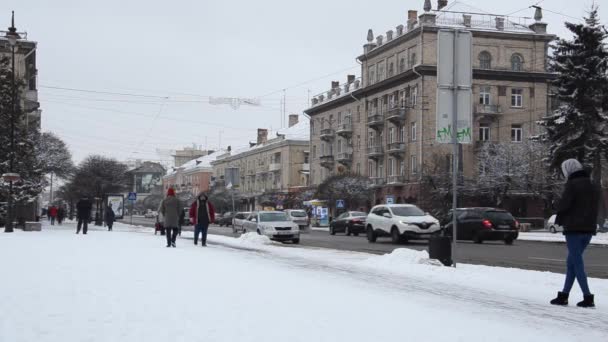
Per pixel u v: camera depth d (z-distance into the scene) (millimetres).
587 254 24812
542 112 61625
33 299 8195
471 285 11398
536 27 61906
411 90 62438
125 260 13977
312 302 8484
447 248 15336
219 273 11711
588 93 43500
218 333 6281
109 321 6828
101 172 78875
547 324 7562
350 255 19031
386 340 6188
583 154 43844
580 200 8969
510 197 58000
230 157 115688
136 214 155750
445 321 7375
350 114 76125
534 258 21016
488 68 60938
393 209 29828
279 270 12922
